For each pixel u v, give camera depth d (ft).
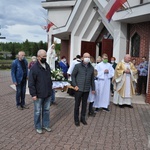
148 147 17.84
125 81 30.81
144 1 42.98
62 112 27.76
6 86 51.03
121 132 21.04
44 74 19.72
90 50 55.57
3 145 17.40
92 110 26.40
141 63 41.65
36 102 19.88
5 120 23.86
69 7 72.54
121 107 31.24
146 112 28.89
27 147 17.11
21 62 28.37
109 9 39.88
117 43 44.62
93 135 20.04
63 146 17.47
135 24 44.01
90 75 22.80
